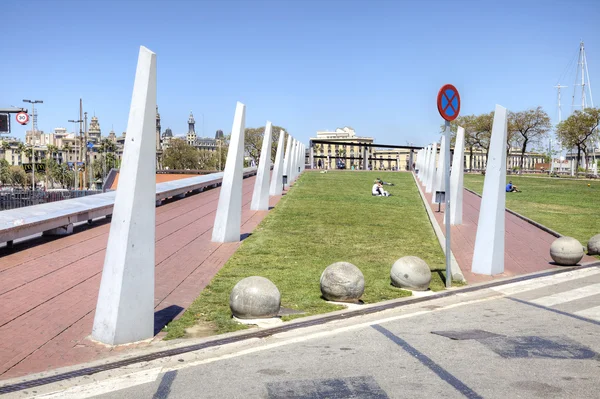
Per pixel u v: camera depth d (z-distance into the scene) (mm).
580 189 48562
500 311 10289
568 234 21750
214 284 12219
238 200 18016
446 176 12625
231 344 8188
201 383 6609
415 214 26828
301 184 44094
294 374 6871
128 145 8469
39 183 131250
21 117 37938
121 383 6664
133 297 8336
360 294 10914
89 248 16188
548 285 12758
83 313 9914
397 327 9125
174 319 9570
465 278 13547
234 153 17781
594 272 14305
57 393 6363
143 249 8461
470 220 26156
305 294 11422
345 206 29219
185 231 19922
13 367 7281
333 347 8008
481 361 7320
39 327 9055
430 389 6316
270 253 16062
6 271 12977
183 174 68812
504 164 14078
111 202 22234
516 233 21984
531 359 7395
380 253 16562
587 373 6840
